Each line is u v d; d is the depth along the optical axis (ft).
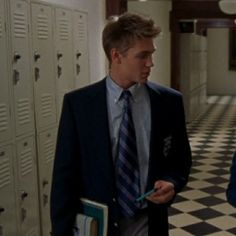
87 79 12.68
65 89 10.98
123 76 4.69
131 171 4.76
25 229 8.86
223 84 51.57
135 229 4.89
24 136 8.74
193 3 28.84
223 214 13.67
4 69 7.91
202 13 28.73
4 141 7.91
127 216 4.74
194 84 32.60
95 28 16.34
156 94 4.90
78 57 11.87
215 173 18.38
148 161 4.83
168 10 29.32
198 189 16.25
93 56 16.15
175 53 30.01
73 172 4.86
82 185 4.94
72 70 11.46
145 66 4.57
